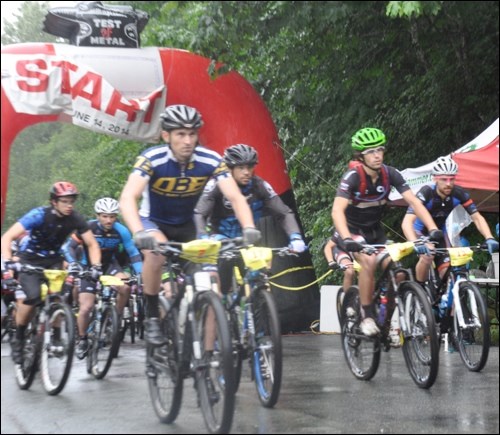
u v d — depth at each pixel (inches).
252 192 221.3
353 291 244.2
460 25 496.4
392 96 524.4
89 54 435.2
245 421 180.7
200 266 173.5
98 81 425.1
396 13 371.6
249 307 191.5
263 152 447.2
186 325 171.6
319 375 257.1
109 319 264.7
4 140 417.1
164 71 442.3
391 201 409.7
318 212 540.4
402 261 509.7
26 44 434.3
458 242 335.3
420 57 519.8
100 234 300.8
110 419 190.7
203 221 197.5
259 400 201.5
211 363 165.6
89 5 448.1
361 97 525.0
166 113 177.9
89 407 207.8
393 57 526.0
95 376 265.3
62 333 227.0
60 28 449.4
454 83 502.6
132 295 393.7
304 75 528.7
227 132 444.5
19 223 245.8
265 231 434.6
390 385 232.7
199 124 177.6
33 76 420.2
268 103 542.9
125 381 257.6
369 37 520.4
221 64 448.8
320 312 436.5
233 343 191.3
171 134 178.2
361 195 231.1
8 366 272.7
